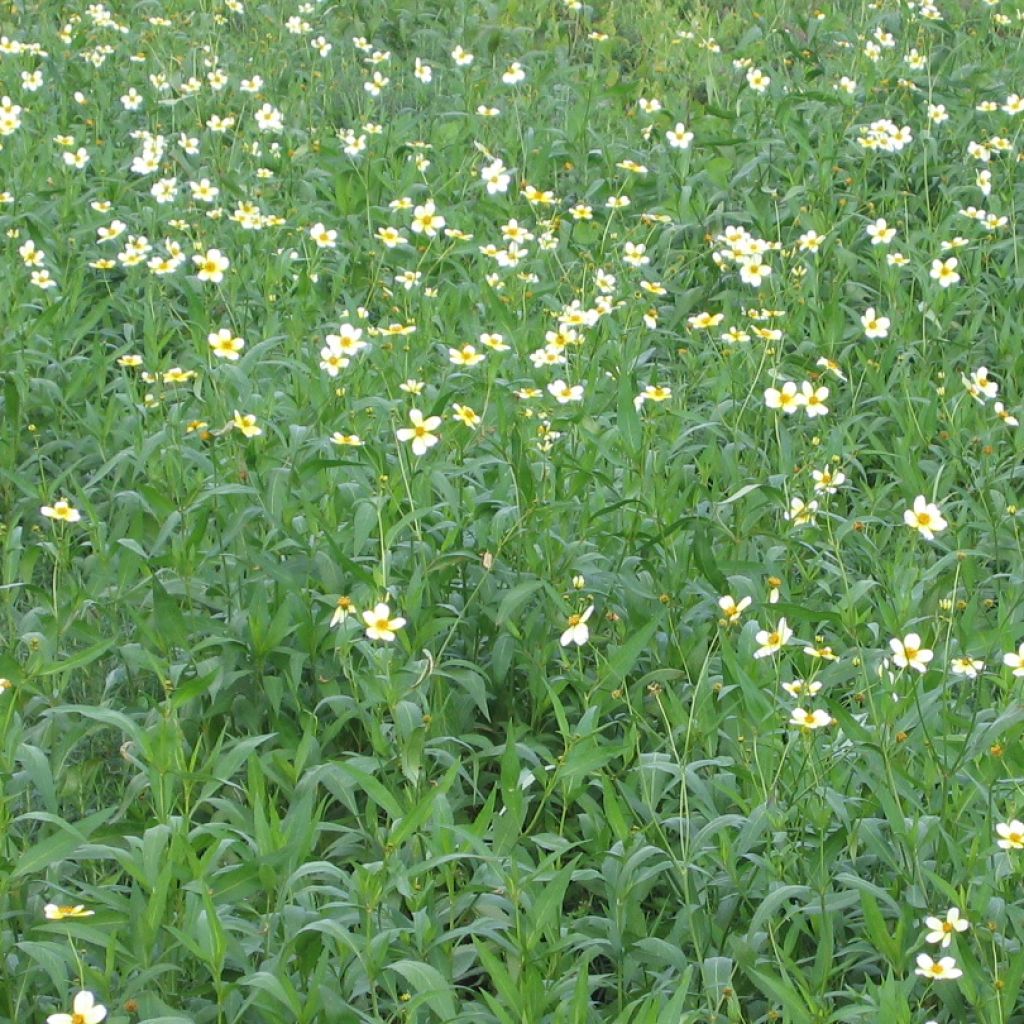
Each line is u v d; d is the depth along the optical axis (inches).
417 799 135.4
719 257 181.0
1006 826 130.0
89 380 166.2
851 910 133.9
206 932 125.3
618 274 185.2
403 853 133.3
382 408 159.8
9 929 130.8
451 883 130.0
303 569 147.6
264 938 128.6
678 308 182.4
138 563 144.6
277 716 140.4
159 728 130.0
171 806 130.8
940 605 144.0
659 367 175.9
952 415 163.6
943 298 178.9
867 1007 124.9
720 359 171.2
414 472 149.9
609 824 134.4
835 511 161.6
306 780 134.1
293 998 124.1
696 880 134.4
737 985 131.3
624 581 148.5
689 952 132.4
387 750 136.3
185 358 169.2
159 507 147.6
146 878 126.6
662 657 146.9
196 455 152.7
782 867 132.0
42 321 165.5
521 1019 124.4
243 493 148.3
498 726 145.7
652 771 137.0
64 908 126.3
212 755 133.2
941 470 154.2
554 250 185.0
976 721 138.9
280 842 129.2
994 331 181.0
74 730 137.9
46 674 135.1
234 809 133.0
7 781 133.9
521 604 146.8
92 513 147.8
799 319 176.9
